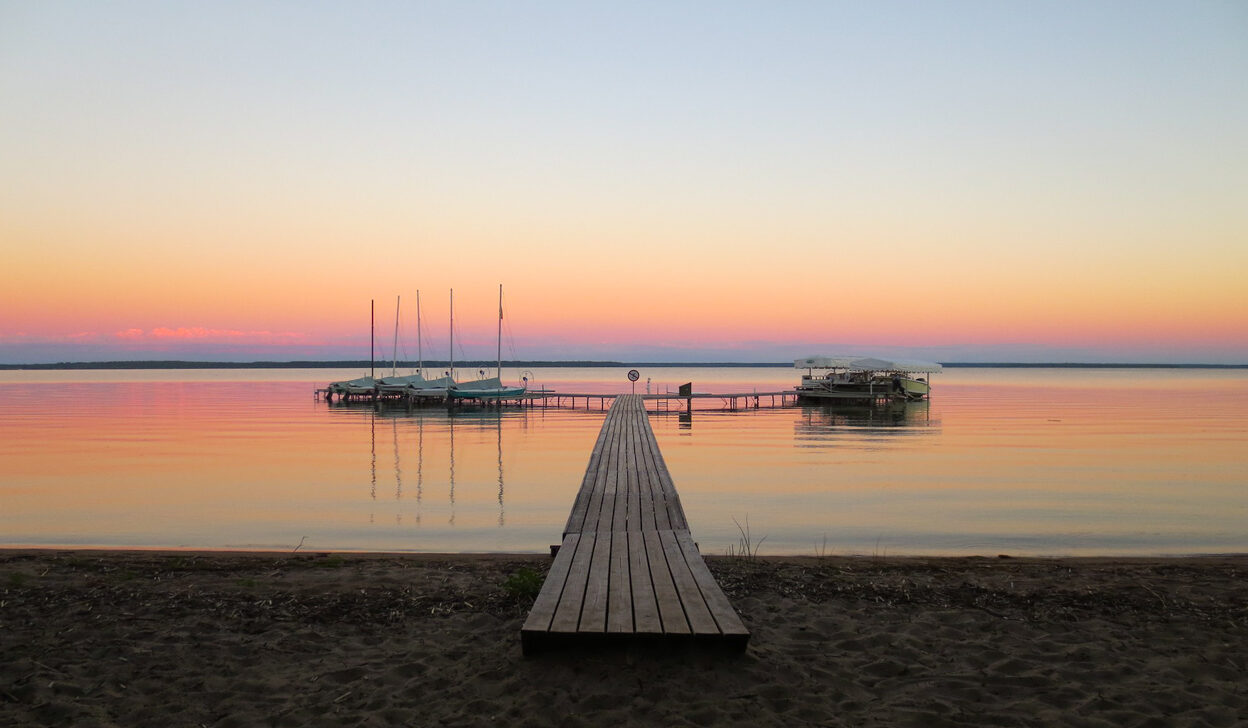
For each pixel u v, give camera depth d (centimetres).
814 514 1521
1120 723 489
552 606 580
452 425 3916
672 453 2628
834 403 5741
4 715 491
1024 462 2348
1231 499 1697
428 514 1531
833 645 625
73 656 594
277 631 662
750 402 6019
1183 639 646
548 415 4741
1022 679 556
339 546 1245
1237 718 494
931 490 1820
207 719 492
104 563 968
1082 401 6044
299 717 494
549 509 1588
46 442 2927
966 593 806
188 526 1412
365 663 586
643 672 520
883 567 959
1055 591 819
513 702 494
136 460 2395
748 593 802
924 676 562
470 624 684
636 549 764
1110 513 1533
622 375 18125
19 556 1011
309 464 2327
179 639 638
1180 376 17038
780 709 493
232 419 4222
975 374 18925
